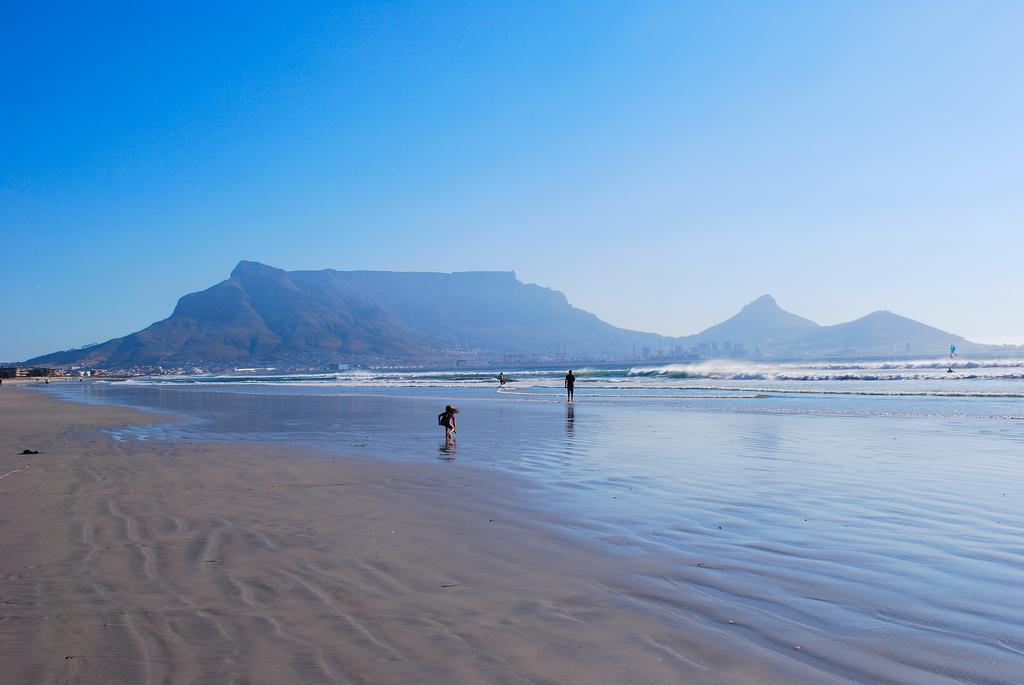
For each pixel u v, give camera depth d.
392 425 24.48
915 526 8.51
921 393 39.38
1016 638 4.95
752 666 4.49
